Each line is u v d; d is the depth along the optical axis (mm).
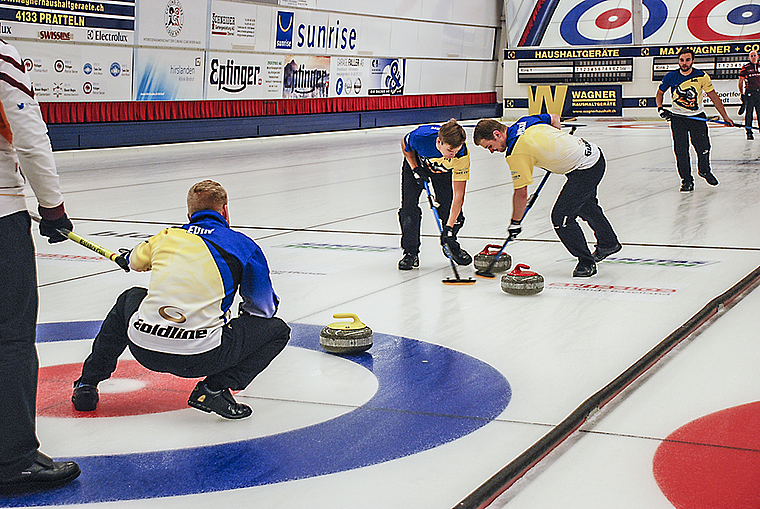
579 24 29422
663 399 3639
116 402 3674
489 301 5500
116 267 6641
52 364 4203
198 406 3375
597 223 6430
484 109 32062
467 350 4414
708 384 3820
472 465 2979
